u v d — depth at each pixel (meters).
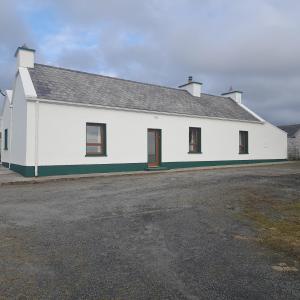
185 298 3.49
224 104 23.72
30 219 6.71
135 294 3.57
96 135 15.97
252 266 4.35
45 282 3.86
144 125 17.41
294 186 10.62
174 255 4.73
